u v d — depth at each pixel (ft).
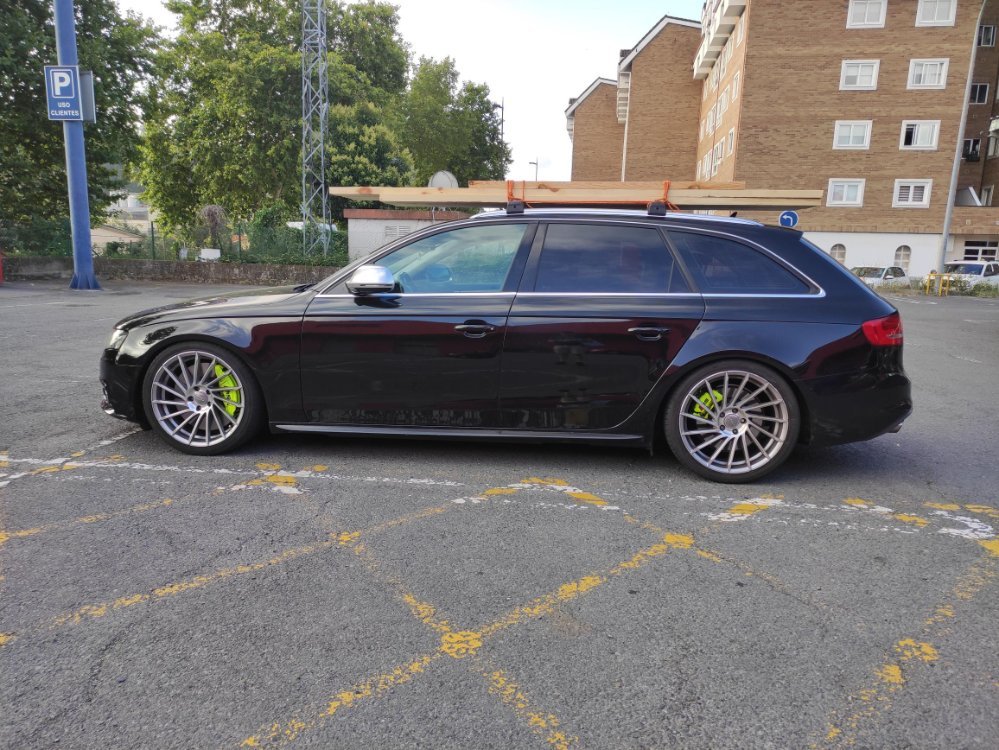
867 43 117.19
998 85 149.48
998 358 33.40
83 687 7.03
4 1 68.85
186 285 76.95
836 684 7.28
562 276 13.74
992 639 8.16
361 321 13.75
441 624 8.30
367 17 125.80
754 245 13.57
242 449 14.93
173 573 9.43
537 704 6.89
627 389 13.38
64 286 65.77
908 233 121.49
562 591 9.16
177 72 106.11
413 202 18.76
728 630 8.29
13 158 72.64
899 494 13.12
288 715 6.68
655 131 159.33
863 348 12.95
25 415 17.44
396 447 15.35
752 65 119.96
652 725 6.62
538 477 13.64
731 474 13.41
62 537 10.48
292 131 104.22
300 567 9.68
